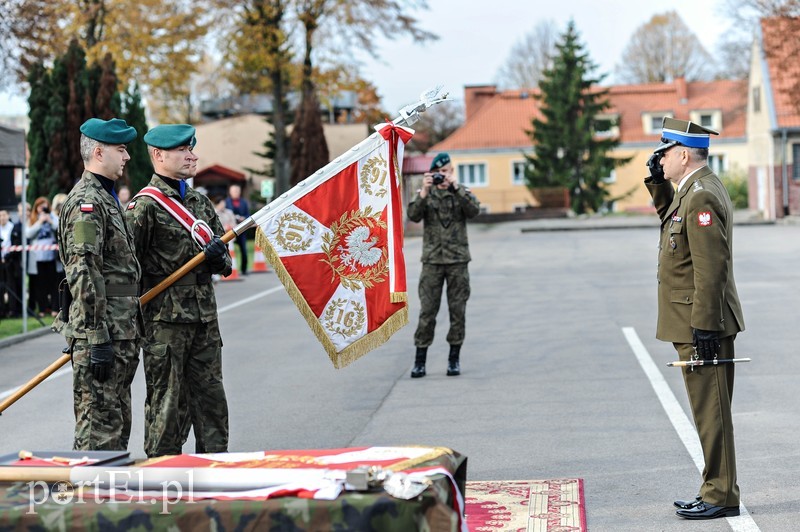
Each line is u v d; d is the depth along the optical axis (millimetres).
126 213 5781
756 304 15070
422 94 5773
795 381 9234
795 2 40781
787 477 6172
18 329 14727
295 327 14391
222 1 38875
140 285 5758
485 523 5305
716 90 71438
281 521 3227
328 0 39750
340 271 5660
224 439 6066
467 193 10016
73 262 5352
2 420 8734
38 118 24703
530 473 6441
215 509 3266
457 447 7203
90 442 5387
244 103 54844
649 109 70312
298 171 41344
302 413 8555
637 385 9234
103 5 37375
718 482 5438
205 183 52062
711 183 5438
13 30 25281
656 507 5641
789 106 48125
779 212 47844
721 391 5410
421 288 10055
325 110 60969
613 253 27141
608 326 13203
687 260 5492
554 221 52625
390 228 5660
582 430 7586
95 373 5324
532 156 63719
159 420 5824
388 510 3188
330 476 3338
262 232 5652
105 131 5582
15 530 3375
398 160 5723
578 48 60875
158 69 40031
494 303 16359
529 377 9852
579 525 5242
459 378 9969
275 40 40344
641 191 68938
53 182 24484
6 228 16109
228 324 15016
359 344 5633
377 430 7832
